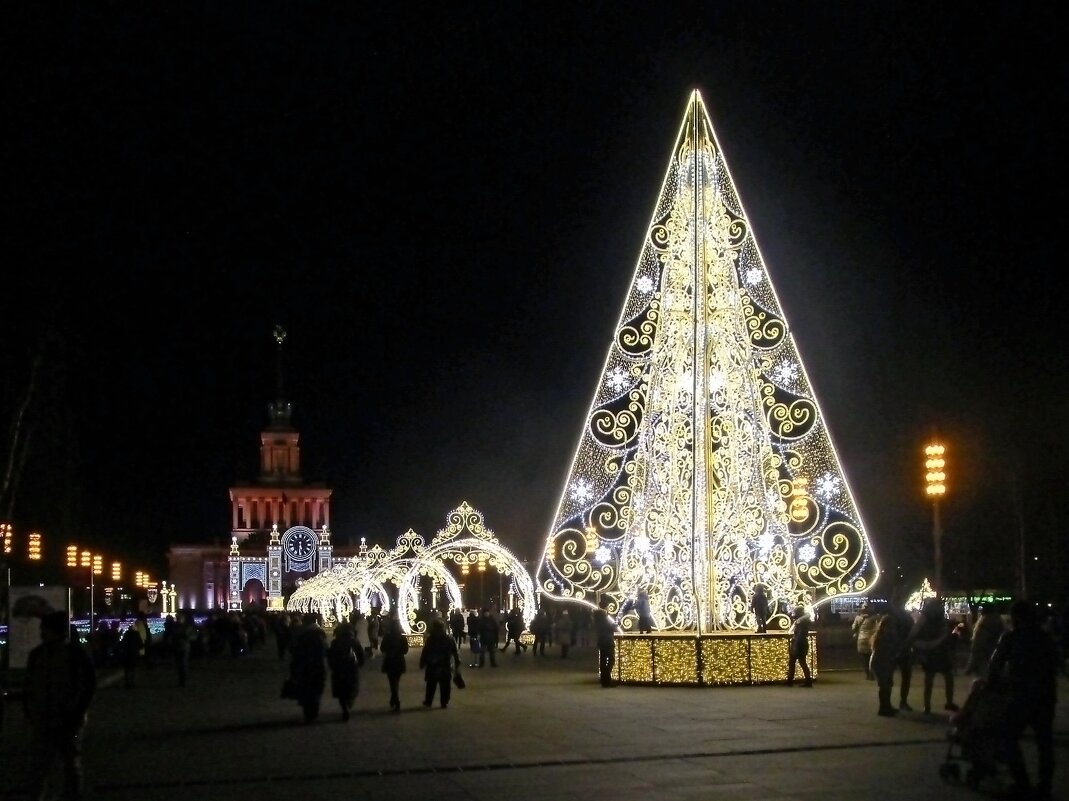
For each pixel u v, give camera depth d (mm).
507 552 47125
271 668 39719
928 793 12367
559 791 12812
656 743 16094
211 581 140000
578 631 50438
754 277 25047
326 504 143500
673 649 24406
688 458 24438
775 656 24281
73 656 12203
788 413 24922
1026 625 12477
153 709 24031
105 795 13375
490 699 23438
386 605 58156
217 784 13977
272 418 147250
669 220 25125
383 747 16766
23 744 18516
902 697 19688
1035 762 14234
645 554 25234
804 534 25047
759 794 12391
